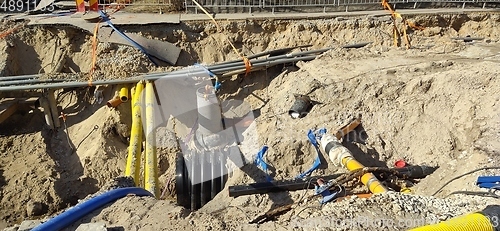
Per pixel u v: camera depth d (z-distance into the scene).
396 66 9.60
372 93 8.75
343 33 11.32
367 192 6.68
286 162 7.93
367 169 6.68
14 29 10.71
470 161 6.50
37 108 10.38
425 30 11.66
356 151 8.08
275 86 10.34
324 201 6.33
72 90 10.52
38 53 10.73
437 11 11.96
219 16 11.46
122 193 5.33
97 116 10.09
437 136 7.97
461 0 12.23
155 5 11.84
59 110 10.38
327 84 9.16
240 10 11.79
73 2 12.27
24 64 10.61
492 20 12.05
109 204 5.14
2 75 9.96
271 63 10.41
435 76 8.59
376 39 11.19
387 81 8.91
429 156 7.84
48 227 4.55
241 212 6.73
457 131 7.94
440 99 8.34
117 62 10.23
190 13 11.73
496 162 6.27
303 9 11.95
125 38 10.61
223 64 10.30
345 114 8.55
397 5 12.24
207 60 11.02
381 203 5.25
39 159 9.34
